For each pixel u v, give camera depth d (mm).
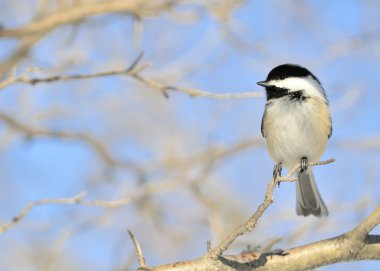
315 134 10062
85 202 7922
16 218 7742
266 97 10461
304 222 10750
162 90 8797
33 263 11875
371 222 6477
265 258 6594
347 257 6656
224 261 6496
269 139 10375
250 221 5961
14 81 8422
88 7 10312
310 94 10164
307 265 6621
